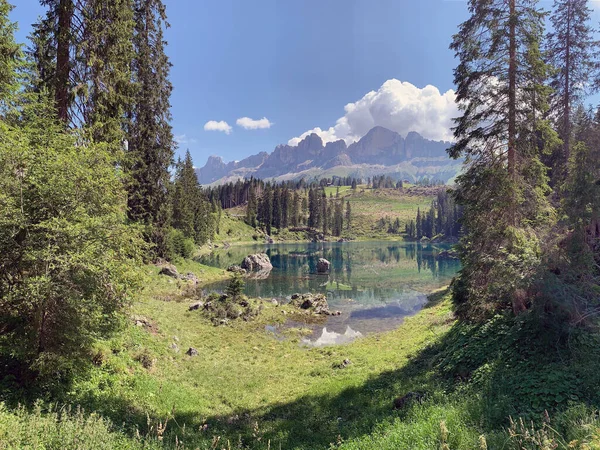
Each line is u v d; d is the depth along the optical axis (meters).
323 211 148.12
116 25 13.62
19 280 6.93
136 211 29.41
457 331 13.98
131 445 6.15
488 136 12.93
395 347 17.41
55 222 6.93
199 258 66.62
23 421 5.63
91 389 8.80
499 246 12.26
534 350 8.49
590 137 15.64
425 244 118.81
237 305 25.62
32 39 12.25
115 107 14.45
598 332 8.04
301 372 15.05
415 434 6.27
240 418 10.34
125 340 12.88
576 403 5.92
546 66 11.92
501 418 6.21
